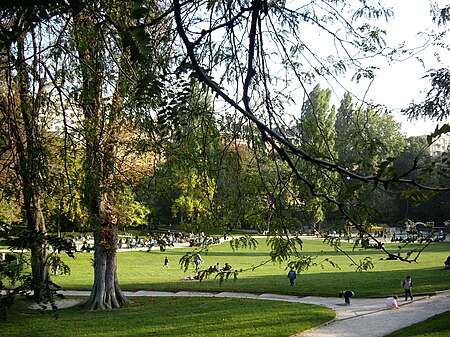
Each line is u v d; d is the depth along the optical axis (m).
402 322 14.78
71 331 13.94
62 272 4.13
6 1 2.47
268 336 13.38
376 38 4.62
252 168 5.31
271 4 4.16
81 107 6.33
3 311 3.66
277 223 4.46
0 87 5.65
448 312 15.16
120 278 27.36
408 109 7.61
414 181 1.79
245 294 21.14
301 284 23.00
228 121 4.83
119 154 6.83
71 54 5.33
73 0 2.75
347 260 33.66
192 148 5.64
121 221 11.32
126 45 1.96
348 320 15.41
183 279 25.86
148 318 15.91
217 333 13.77
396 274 26.22
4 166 4.93
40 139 5.75
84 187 5.80
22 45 5.26
